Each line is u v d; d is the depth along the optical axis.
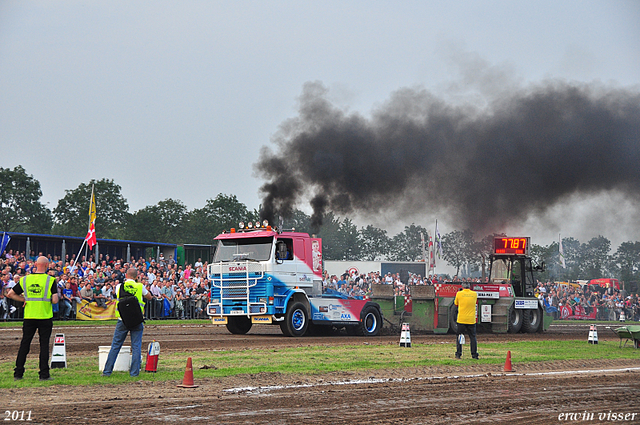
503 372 16.31
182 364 15.74
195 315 36.75
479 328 32.19
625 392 13.60
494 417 10.72
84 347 19.48
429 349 21.02
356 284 38.75
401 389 13.20
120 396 11.76
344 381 14.06
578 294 57.44
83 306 31.77
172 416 10.16
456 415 10.76
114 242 41.91
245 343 21.78
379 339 25.25
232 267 25.17
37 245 39.88
